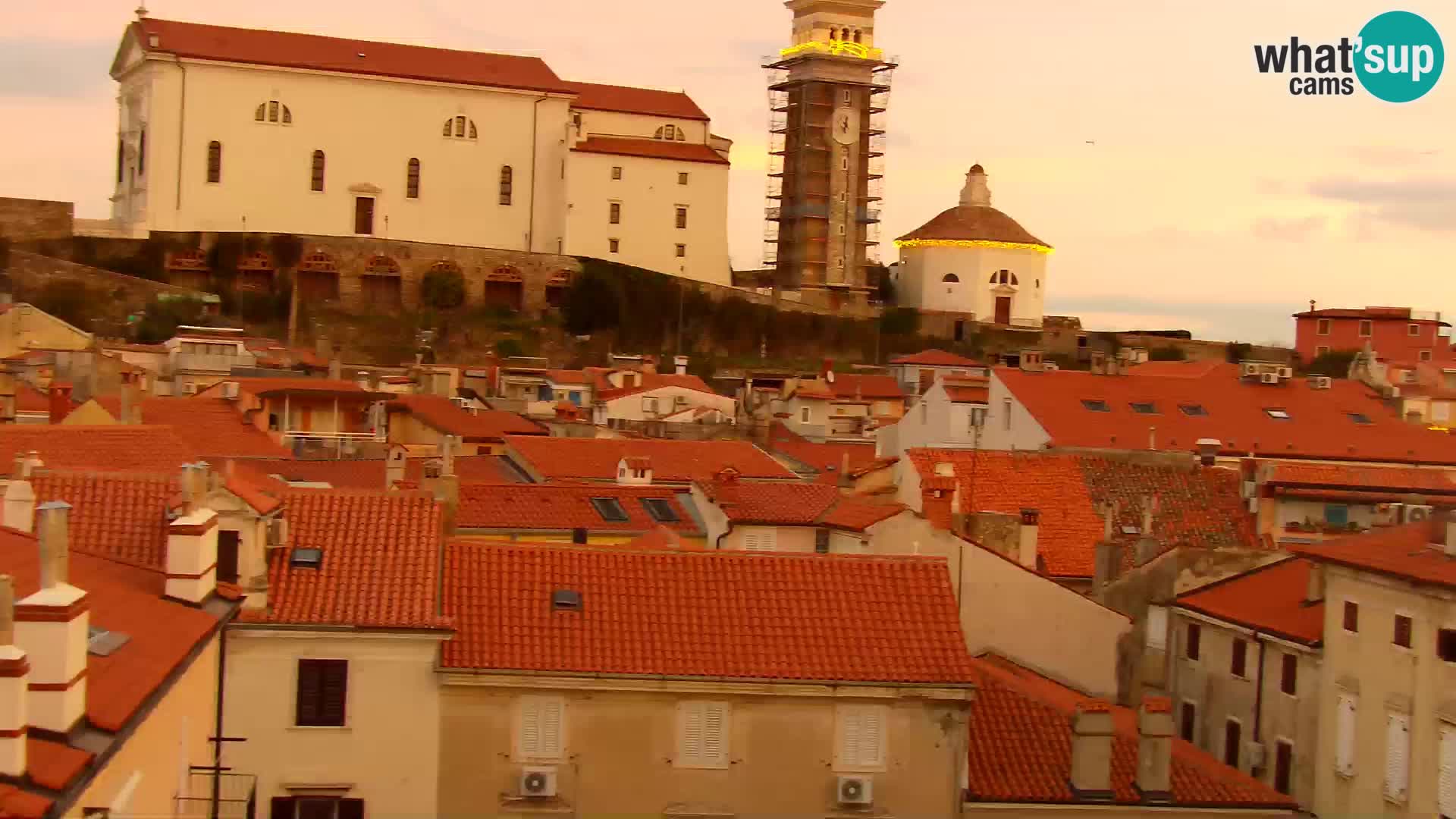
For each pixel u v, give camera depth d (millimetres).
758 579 52875
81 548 47219
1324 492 89625
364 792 48156
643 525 80812
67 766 29578
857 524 74000
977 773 52125
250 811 46031
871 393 190500
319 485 76062
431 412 136500
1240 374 149125
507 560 52344
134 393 101750
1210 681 70500
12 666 28281
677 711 49781
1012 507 88688
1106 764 52312
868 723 50438
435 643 48531
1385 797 58344
